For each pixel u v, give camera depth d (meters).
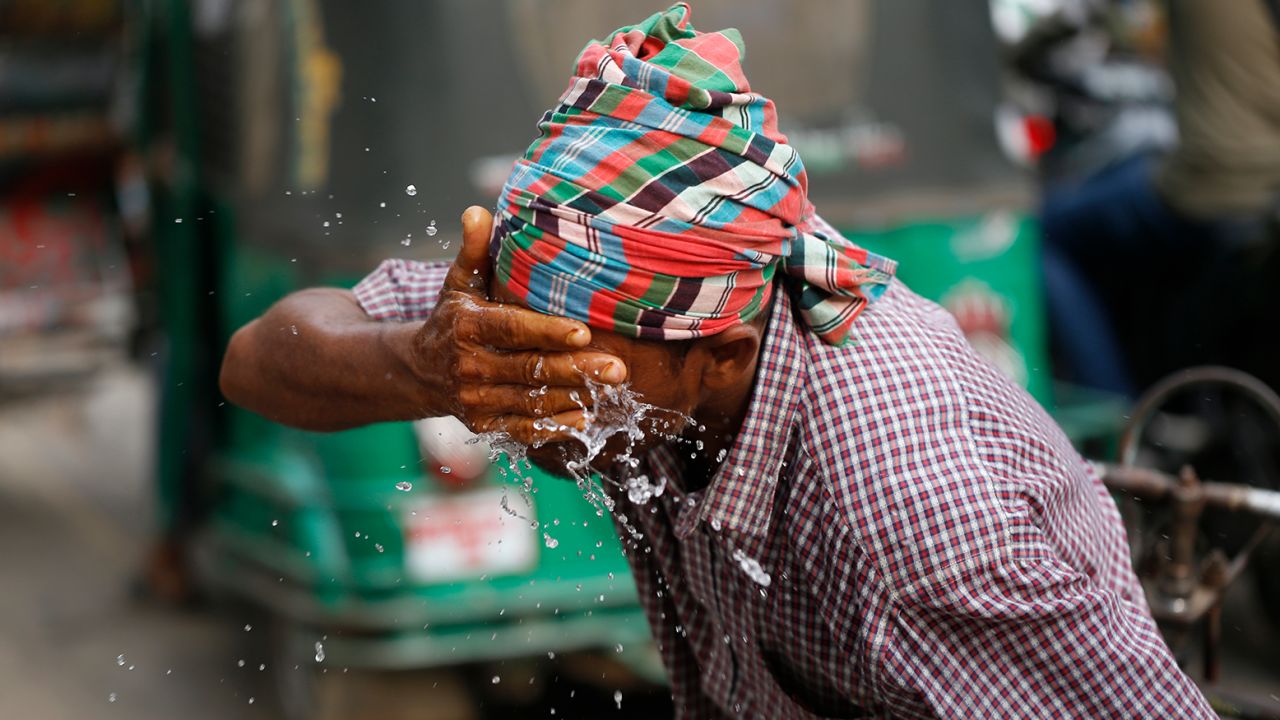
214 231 6.77
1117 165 7.46
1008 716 2.27
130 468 10.74
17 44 10.56
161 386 7.35
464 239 2.23
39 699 6.46
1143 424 3.68
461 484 5.07
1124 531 2.74
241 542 6.18
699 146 2.13
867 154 5.81
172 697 6.41
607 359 2.11
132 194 10.86
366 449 5.05
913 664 2.26
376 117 5.12
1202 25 6.80
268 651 6.49
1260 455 6.43
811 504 2.36
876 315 2.43
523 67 5.22
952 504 2.21
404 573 5.05
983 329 5.90
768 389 2.33
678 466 2.56
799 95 5.77
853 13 5.79
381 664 5.10
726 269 2.16
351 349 2.56
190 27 6.81
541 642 5.20
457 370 2.23
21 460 11.02
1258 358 6.58
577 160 2.14
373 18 5.12
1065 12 7.89
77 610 7.72
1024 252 5.96
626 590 5.21
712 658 2.81
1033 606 2.20
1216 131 6.82
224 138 6.32
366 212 5.11
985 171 5.91
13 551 8.86
